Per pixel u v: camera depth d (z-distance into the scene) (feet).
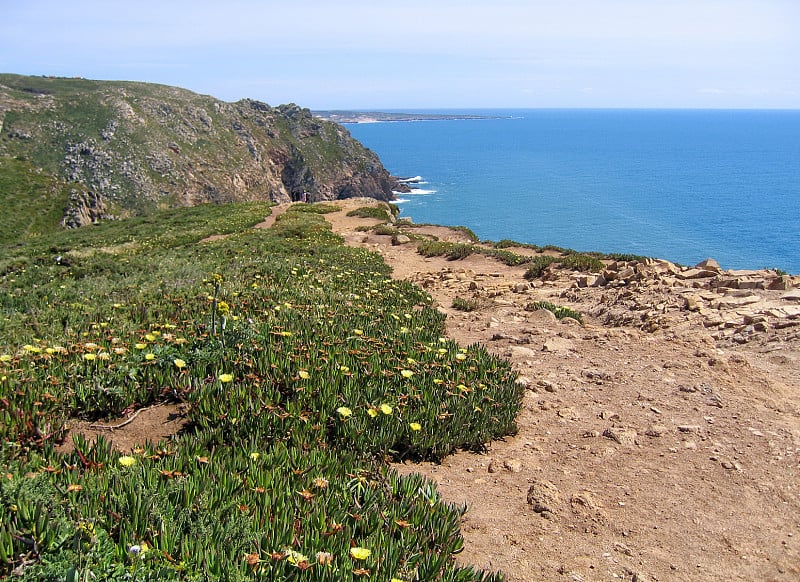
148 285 41.32
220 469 14.02
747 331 31.32
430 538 13.01
